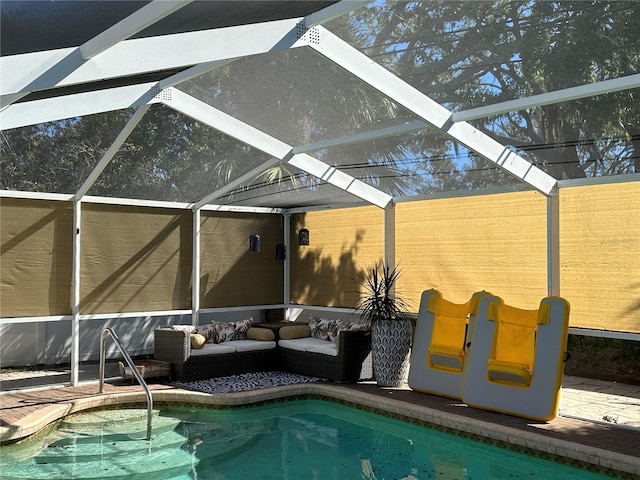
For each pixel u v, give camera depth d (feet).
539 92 21.47
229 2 14.87
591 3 16.51
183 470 20.26
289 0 16.19
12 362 35.70
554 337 23.94
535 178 26.86
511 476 19.69
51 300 30.73
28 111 20.98
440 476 19.75
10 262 29.76
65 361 37.42
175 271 35.50
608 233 27.02
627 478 18.98
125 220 33.71
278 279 40.57
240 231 38.78
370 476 19.79
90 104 22.06
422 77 21.44
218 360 32.48
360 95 22.88
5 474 19.53
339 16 18.08
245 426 25.71
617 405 26.81
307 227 39.86
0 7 11.86
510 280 29.78
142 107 23.30
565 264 28.53
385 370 30.19
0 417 24.03
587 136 23.86
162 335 32.60
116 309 33.12
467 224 31.63
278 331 35.63
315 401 30.30
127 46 16.03
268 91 23.30
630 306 26.18
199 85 23.49
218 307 37.50
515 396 24.40
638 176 24.43
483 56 19.71
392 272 33.68
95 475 19.57
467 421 23.80
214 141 27.45
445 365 28.17
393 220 34.71
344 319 38.96
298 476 19.77
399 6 17.48
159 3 13.42
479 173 30.53
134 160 28.09
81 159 26.91
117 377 32.73
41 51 14.78
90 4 12.69
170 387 30.17
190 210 36.24
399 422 26.45
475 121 24.18
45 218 30.76
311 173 30.76
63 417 26.07
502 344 25.88
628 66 19.16
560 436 21.57
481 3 16.85
